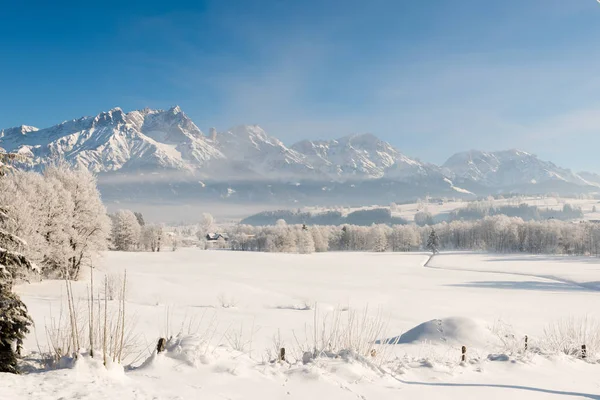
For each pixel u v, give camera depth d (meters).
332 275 65.19
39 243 33.06
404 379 8.70
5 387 5.87
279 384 7.29
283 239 139.25
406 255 129.75
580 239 125.69
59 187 38.66
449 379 9.01
